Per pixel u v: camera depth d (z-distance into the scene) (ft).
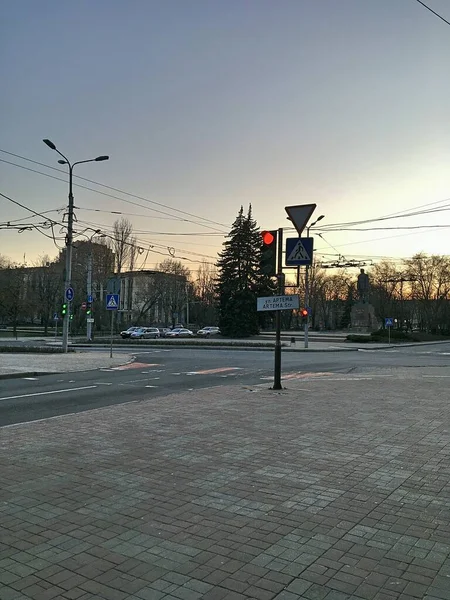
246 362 81.97
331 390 43.70
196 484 18.80
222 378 57.06
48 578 12.07
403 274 289.12
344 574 12.21
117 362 78.38
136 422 29.84
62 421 30.27
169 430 27.68
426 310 287.07
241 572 12.32
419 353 120.37
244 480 19.24
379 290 299.58
